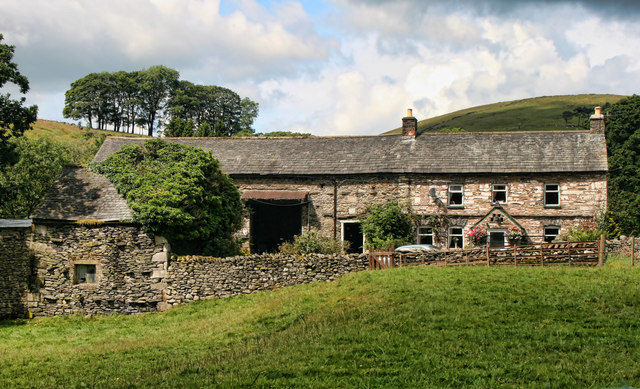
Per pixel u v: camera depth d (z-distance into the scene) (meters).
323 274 25.25
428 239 36.84
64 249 24.86
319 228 37.72
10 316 24.75
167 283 24.53
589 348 14.15
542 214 35.69
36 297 24.81
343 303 20.14
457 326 16.38
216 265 24.73
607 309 17.22
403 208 36.56
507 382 12.20
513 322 16.50
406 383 12.40
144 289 24.48
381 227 35.47
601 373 12.41
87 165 27.19
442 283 20.97
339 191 37.72
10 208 37.00
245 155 40.44
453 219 36.44
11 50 28.84
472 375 12.68
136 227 24.70
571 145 37.12
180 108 107.06
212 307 23.34
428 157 37.88
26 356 17.73
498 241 35.16
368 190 37.38
